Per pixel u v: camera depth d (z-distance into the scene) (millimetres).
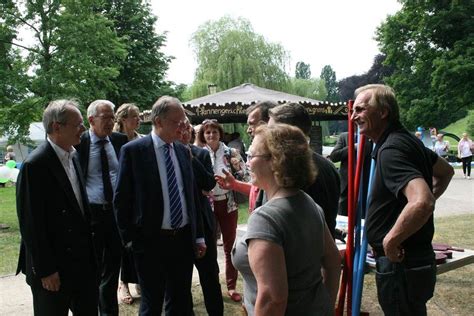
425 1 24109
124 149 3064
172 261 3162
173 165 3162
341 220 3730
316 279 1834
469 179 16375
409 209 2039
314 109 12070
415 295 2270
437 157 2629
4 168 16531
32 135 21250
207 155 3729
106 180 3824
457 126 46469
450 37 24234
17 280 5207
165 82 29297
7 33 12641
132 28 27734
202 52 22922
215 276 3686
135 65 27031
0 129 12438
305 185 1818
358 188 2807
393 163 2180
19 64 12977
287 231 1710
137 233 3059
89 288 2859
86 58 13695
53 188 2680
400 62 26219
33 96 12930
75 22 13609
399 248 2221
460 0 23172
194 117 11242
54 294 2691
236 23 23016
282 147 1783
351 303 2785
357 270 2760
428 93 24938
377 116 2377
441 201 10844
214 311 3668
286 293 1653
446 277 4922
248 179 4625
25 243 2602
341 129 55281
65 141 2746
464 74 22078
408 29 25516
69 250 2723
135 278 3984
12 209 11242
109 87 14930
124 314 4074
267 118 2846
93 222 3754
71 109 2746
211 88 17766
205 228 3639
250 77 21891
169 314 3252
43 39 13477
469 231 7016
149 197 3033
